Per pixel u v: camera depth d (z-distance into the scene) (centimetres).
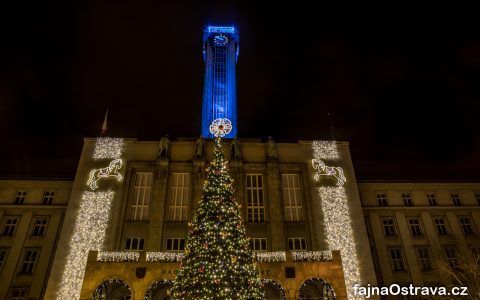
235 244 2552
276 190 4200
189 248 2569
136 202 4109
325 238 3991
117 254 3484
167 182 4184
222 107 6594
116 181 4147
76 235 3794
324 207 4166
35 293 3978
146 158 4341
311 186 4294
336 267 3253
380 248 4503
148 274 3134
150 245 3788
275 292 3531
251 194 4238
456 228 4688
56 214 4450
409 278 4319
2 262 4134
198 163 4266
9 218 4416
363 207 4750
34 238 4297
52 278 3553
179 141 4478
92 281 3086
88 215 3912
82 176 4138
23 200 4534
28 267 4156
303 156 4478
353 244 3981
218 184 2783
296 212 4188
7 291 3988
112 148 4347
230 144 4516
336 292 3159
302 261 3266
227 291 2328
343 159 4484
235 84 6888
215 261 2427
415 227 4703
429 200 4897
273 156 4381
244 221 4034
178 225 3956
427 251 4528
